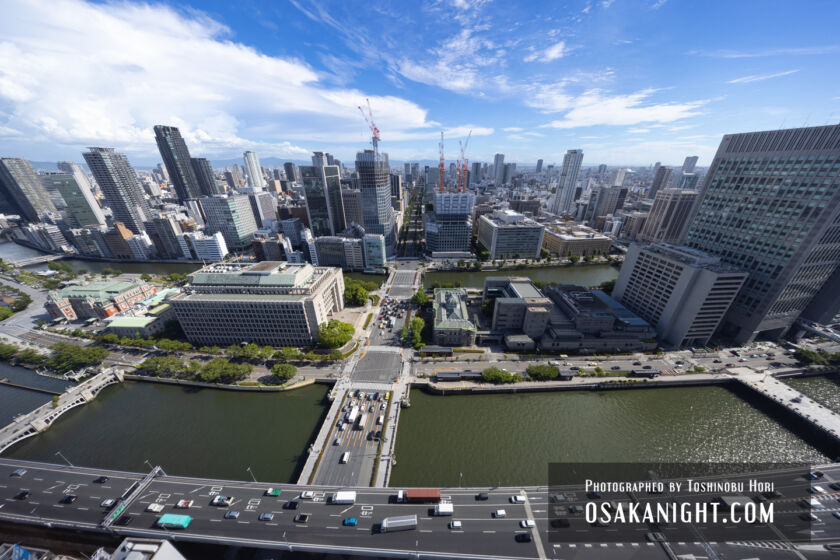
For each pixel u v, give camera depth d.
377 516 99.38
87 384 167.38
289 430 142.75
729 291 172.25
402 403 152.12
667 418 147.12
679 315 188.25
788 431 140.12
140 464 128.25
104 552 84.12
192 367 171.25
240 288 199.38
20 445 139.75
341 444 130.62
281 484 109.81
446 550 89.94
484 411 150.88
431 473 120.69
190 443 137.00
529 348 194.00
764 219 170.75
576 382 163.50
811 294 176.75
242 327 194.75
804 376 167.62
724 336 199.38
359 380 168.00
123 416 152.25
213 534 94.69
